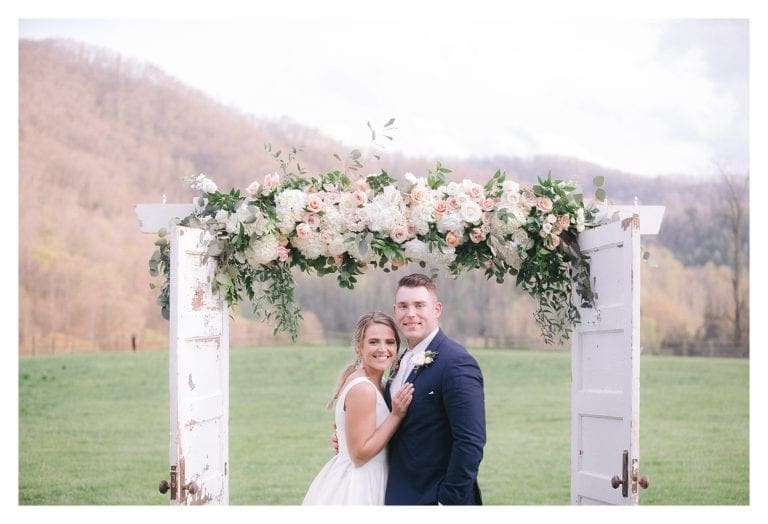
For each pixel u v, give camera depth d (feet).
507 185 12.67
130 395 43.62
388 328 12.80
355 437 12.34
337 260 13.23
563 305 13.42
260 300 13.23
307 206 12.57
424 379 12.21
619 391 11.82
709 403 42.32
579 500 13.03
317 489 12.68
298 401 44.27
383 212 12.46
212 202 12.90
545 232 12.62
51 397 42.88
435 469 12.08
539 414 43.37
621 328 11.71
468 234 12.88
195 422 12.03
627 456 11.43
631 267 11.45
